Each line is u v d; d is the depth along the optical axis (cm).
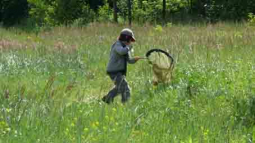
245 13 5366
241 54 2372
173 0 5841
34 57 2459
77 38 3603
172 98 1466
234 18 5300
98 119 1205
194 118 1242
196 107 1362
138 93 1570
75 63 2350
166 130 1144
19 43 3047
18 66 2208
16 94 1376
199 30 3791
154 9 5812
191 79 1623
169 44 2869
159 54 1680
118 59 1515
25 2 7238
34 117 1162
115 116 1246
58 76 2053
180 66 2002
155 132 1122
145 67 2094
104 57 2611
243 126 1184
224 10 5466
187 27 4109
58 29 4478
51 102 1255
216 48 2594
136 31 3984
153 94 1542
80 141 1020
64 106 1253
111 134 1076
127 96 1501
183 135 1105
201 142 1065
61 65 2288
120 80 1506
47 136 1063
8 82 1794
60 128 1120
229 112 1291
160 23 4834
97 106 1355
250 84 1541
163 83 1670
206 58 2222
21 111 1209
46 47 2862
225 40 2880
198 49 2567
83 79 1989
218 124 1192
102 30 4238
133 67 2225
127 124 1174
